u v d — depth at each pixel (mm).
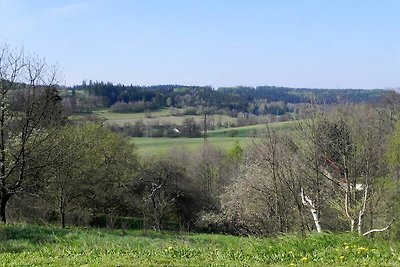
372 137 23641
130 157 44281
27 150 22906
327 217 23625
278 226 27297
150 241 13852
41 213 33125
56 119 26344
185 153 57094
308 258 8203
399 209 22219
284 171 26375
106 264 8078
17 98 22531
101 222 40219
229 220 37062
